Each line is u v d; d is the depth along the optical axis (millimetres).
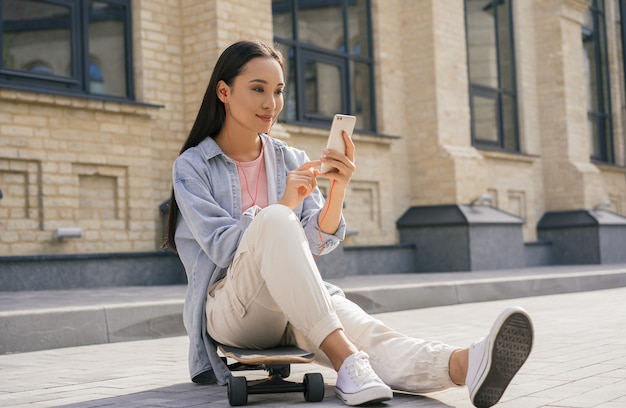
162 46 9250
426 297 7566
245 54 2785
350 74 11859
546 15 15500
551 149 15484
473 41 14125
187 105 9398
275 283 2439
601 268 12172
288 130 10336
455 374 2408
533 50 15547
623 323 5238
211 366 2865
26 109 7914
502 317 2172
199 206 2709
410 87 12648
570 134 15406
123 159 8719
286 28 10906
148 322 5395
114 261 8430
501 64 14703
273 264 2432
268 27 9750
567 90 15438
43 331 4836
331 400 2566
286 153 3027
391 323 5934
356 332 2637
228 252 2590
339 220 2812
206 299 2816
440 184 12352
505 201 14328
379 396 2357
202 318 2818
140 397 2832
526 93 15172
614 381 2846
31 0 8211
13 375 3709
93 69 8758
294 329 2699
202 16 9258
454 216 12000
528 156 14727
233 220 2693
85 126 8398
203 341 2854
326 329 2443
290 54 10945
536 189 15289
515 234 12859
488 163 13977
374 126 12133
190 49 9375
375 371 2592
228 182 2850
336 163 2682
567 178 15297
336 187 2738
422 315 6633
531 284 8922
